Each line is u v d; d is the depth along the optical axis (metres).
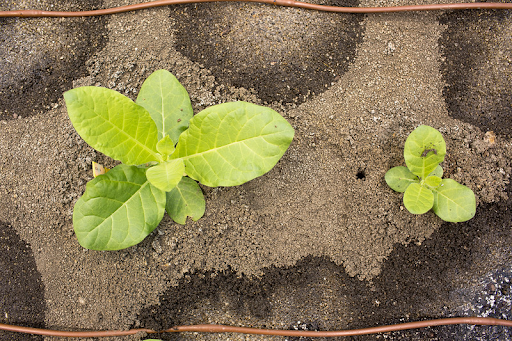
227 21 0.89
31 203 0.88
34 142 0.89
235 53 0.89
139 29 0.89
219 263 0.88
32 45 0.90
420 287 0.89
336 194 0.88
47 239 0.89
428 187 0.86
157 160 0.83
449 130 0.89
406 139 0.87
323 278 0.89
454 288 0.89
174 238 0.88
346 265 0.88
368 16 0.90
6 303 0.90
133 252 0.88
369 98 0.89
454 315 0.89
